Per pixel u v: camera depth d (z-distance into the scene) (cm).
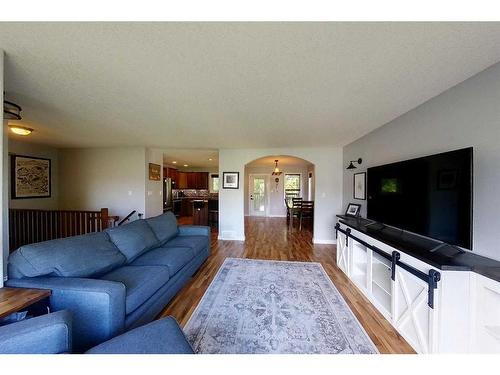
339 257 346
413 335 174
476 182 172
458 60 153
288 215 772
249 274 319
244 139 423
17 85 197
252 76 178
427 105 228
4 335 92
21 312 133
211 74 175
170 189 852
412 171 223
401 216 241
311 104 238
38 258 162
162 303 219
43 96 222
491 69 162
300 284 287
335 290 270
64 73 175
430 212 198
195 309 227
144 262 238
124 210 535
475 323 147
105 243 220
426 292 162
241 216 536
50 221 412
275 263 367
